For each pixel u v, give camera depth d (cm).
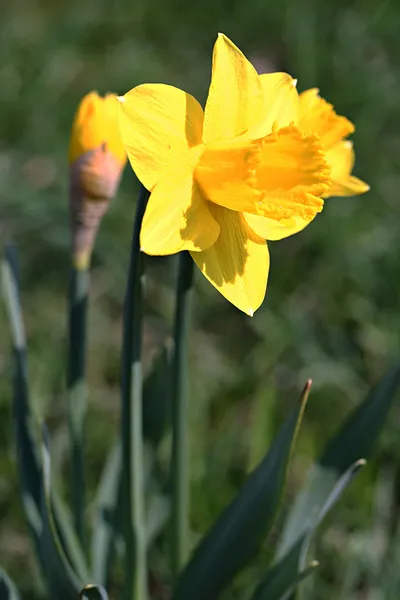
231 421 91
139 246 66
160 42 141
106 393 93
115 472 77
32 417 74
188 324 69
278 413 92
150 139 65
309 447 90
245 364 95
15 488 86
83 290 72
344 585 81
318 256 105
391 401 72
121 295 103
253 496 70
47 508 68
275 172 66
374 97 123
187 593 72
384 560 82
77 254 71
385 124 122
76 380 73
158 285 103
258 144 65
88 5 147
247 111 66
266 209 65
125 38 140
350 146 71
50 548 70
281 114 67
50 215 107
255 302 66
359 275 102
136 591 72
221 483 87
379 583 81
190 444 88
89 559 82
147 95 65
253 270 66
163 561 82
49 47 133
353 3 144
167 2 147
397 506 86
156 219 64
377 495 85
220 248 66
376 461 87
